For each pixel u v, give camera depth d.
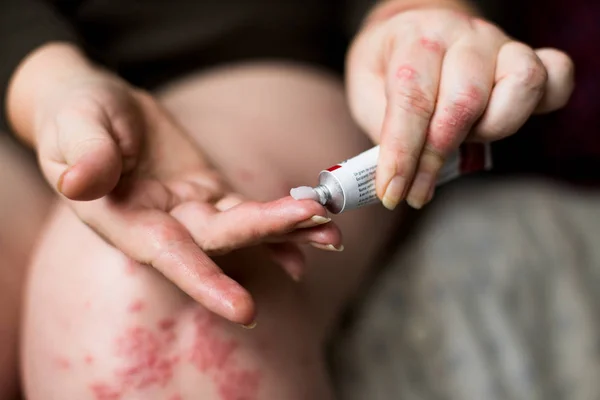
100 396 0.65
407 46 0.64
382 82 0.67
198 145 0.75
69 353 0.66
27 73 0.75
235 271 0.67
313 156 0.79
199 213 0.62
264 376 0.67
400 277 0.85
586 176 0.93
